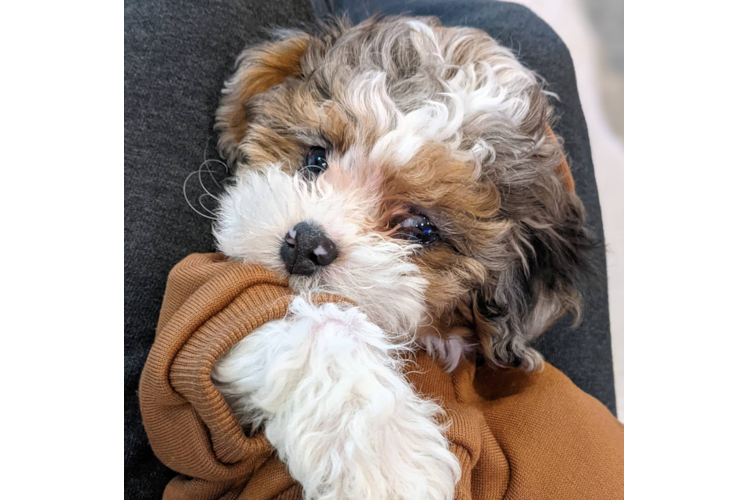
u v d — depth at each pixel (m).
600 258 0.32
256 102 0.25
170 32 0.26
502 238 0.22
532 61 0.32
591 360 0.32
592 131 0.45
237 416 0.19
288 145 0.23
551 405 0.23
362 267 0.20
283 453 0.18
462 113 0.21
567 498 0.21
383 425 0.18
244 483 0.20
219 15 0.27
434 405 0.20
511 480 0.21
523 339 0.24
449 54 0.23
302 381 0.18
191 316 0.19
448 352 0.24
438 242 0.22
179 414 0.19
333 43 0.25
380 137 0.21
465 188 0.21
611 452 0.22
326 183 0.22
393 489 0.18
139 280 0.24
